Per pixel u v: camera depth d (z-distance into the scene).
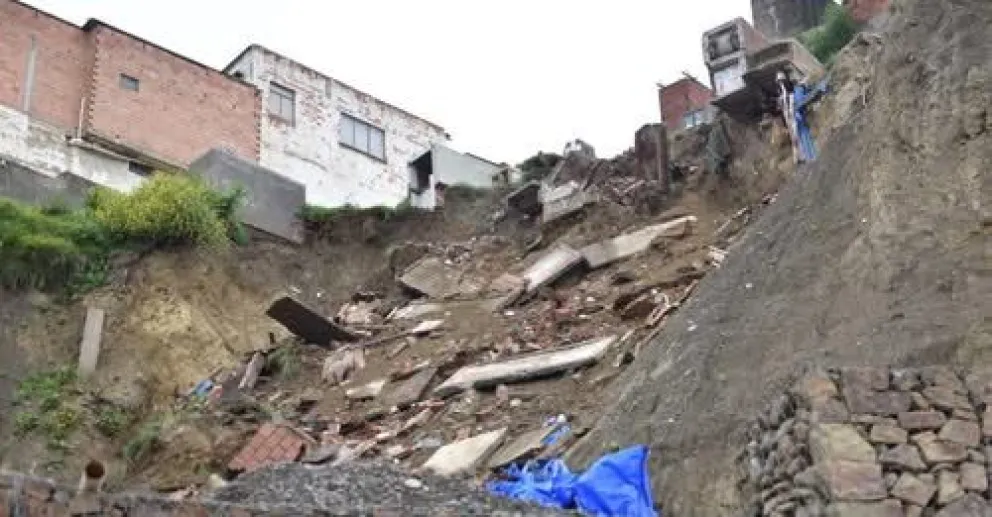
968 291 10.77
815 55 27.70
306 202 30.20
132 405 20.23
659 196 25.09
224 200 25.95
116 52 29.31
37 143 26.98
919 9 14.00
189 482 16.20
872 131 13.74
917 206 12.05
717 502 10.31
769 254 14.12
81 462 18.36
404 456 15.17
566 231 25.53
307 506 9.27
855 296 11.75
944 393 8.80
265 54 33.31
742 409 11.13
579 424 14.12
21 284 21.95
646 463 11.38
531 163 31.77
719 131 24.77
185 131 29.83
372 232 28.59
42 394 19.83
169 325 22.28
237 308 24.33
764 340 12.12
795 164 21.48
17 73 27.50
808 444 8.73
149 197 24.17
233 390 20.61
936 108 12.66
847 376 8.92
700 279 18.81
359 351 21.17
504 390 16.75
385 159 34.94
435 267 25.52
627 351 16.03
